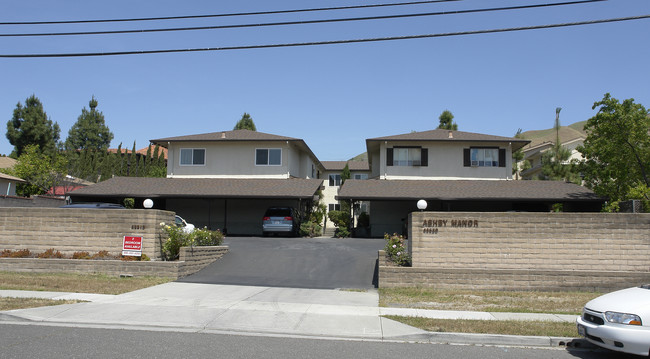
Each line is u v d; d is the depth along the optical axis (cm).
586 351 809
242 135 3450
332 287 1388
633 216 1341
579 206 2772
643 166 2211
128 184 3139
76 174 4972
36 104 5441
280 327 920
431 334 866
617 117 2167
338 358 728
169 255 1574
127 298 1152
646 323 708
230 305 1101
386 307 1117
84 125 7475
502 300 1204
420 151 3183
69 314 977
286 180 3192
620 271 1322
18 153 5341
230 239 2556
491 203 2959
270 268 1661
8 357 682
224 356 720
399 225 3028
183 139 3309
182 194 2892
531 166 4678
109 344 771
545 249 1355
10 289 1209
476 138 3152
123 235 1534
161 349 749
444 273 1352
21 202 2867
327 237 2906
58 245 1546
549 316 1030
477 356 761
